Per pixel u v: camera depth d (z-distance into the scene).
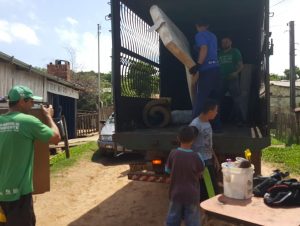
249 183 3.33
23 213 3.71
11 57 10.60
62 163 10.60
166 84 9.05
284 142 16.53
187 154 4.20
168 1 7.90
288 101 33.84
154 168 5.89
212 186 4.80
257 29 8.63
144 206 6.67
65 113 20.89
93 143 15.34
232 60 7.16
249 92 7.35
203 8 8.38
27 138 3.73
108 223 5.83
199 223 4.18
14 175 3.65
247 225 2.76
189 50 6.65
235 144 5.23
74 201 7.11
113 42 6.18
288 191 3.17
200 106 5.75
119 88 6.33
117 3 6.31
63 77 20.59
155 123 7.15
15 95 3.86
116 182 8.55
